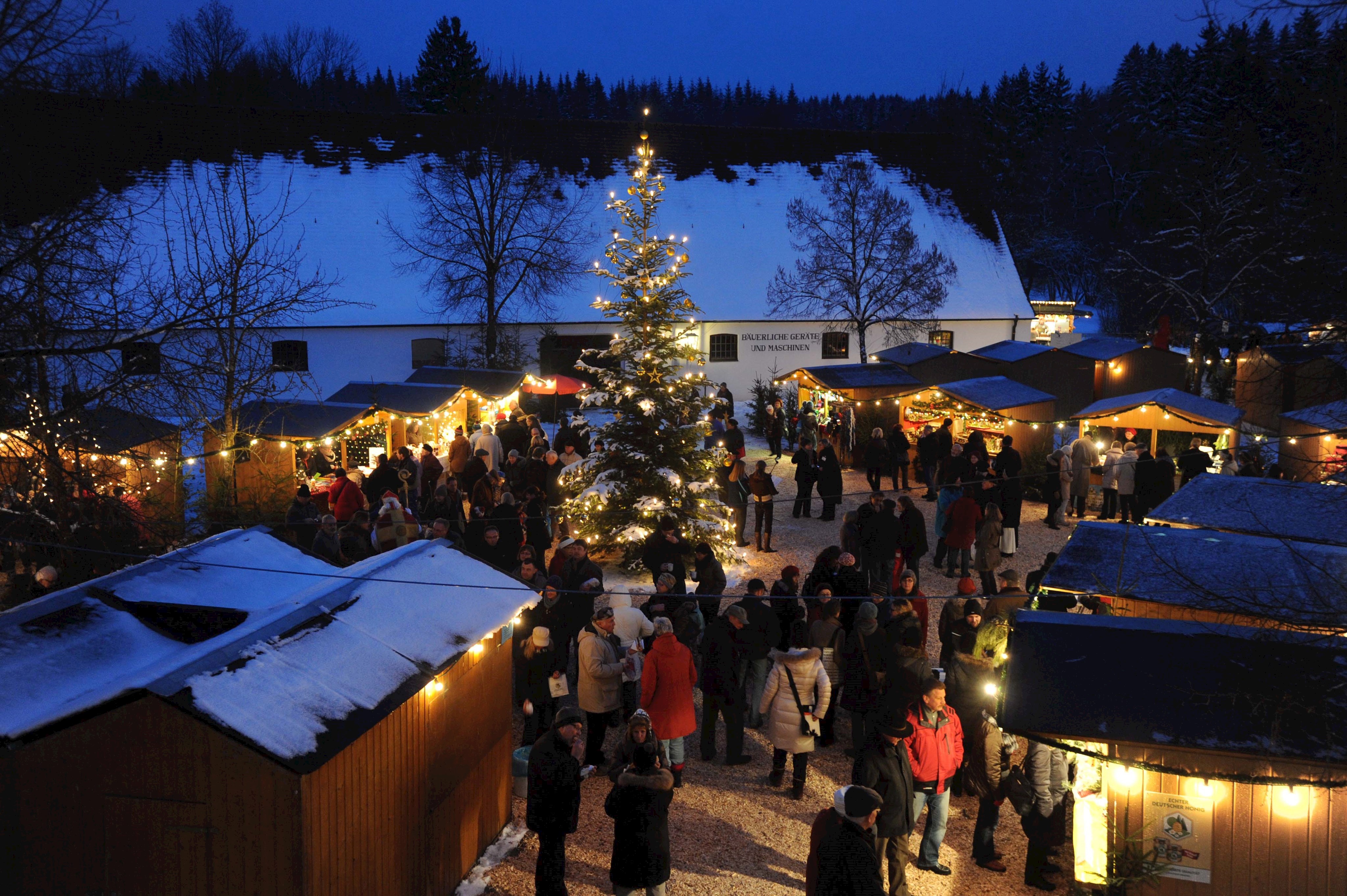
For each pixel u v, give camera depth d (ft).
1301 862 22.09
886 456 70.28
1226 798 22.57
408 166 124.57
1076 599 31.58
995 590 47.37
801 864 25.94
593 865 26.04
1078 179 241.96
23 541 27.37
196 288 51.08
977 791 25.93
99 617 22.22
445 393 74.84
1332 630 20.42
